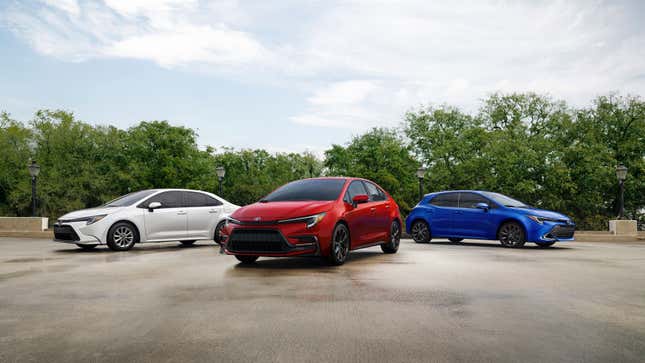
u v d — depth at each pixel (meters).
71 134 55.38
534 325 4.35
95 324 4.38
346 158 63.28
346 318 4.58
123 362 3.34
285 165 83.19
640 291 6.10
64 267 8.47
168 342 3.81
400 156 59.62
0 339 3.91
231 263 9.02
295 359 3.39
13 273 7.70
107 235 11.84
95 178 54.59
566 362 3.33
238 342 3.80
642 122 47.22
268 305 5.16
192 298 5.55
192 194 13.34
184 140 58.19
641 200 47.53
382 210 10.48
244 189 58.22
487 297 5.64
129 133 58.44
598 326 4.32
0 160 53.34
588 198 47.00
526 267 8.49
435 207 14.70
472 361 3.35
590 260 9.80
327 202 8.80
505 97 50.25
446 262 9.20
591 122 48.53
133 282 6.73
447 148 49.84
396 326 4.29
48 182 52.94
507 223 13.27
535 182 46.84
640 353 3.54
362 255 10.59
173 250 12.16
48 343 3.79
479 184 48.78
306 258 9.86
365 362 3.33
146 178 55.59
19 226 21.44
